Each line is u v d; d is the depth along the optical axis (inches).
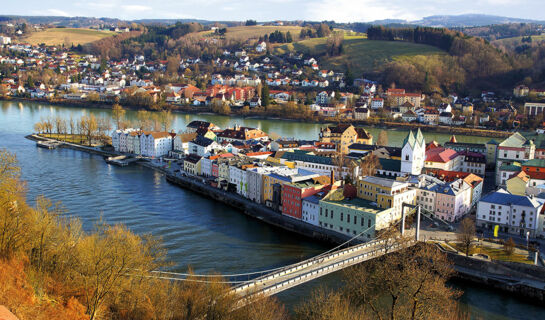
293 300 5634.8
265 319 4286.4
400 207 7795.3
